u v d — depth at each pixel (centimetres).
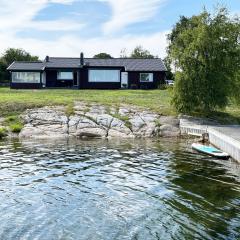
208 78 3975
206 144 3275
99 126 3716
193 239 1397
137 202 1780
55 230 1461
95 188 1988
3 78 7912
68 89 6200
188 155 2792
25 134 3588
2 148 3008
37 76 6412
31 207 1697
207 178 2192
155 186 2030
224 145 2864
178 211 1669
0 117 3847
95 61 6744
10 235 1413
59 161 2569
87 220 1559
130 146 3138
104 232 1448
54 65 6562
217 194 1905
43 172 2284
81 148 3033
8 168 2367
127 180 2139
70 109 3997
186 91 3966
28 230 1457
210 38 3928
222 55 3981
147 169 2380
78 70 6506
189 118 3953
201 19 4012
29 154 2786
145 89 6381
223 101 3994
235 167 2447
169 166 2462
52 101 4219
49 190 1944
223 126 3625
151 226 1507
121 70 6512
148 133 3653
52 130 3666
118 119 3828
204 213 1647
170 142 3341
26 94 5006
